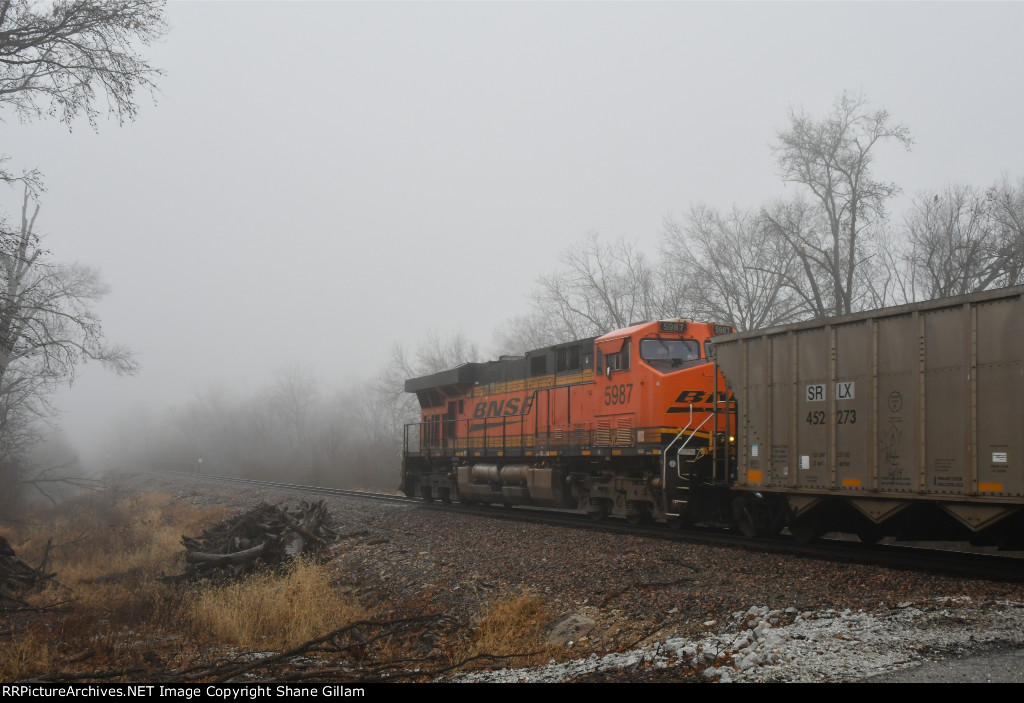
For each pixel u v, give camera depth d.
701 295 37.88
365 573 16.95
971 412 11.26
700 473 17.92
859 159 33.19
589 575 13.30
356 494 35.00
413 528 20.94
